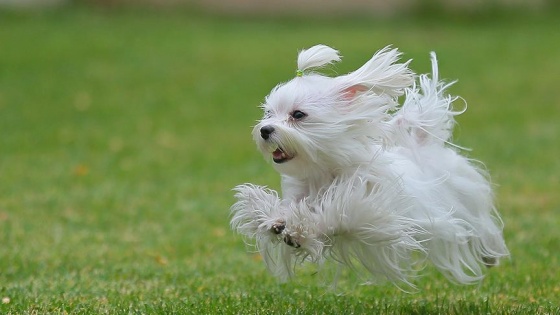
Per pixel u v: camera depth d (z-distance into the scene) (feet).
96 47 102.78
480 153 62.90
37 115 76.33
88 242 40.01
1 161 60.80
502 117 76.79
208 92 85.87
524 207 47.62
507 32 119.55
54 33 109.29
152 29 115.55
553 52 105.60
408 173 26.21
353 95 25.13
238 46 106.63
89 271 34.37
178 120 75.82
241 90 86.74
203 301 28.37
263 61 98.73
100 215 46.01
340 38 112.27
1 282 32.55
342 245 24.76
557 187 52.70
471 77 92.84
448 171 27.53
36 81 87.76
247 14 133.18
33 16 119.75
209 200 50.01
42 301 28.71
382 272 25.04
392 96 25.48
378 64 25.13
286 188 26.07
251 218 25.30
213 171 58.34
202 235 41.78
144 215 46.14
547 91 87.10
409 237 24.70
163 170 58.65
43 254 37.29
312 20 130.31
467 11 129.90
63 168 58.80
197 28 118.32
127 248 38.93
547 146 65.31
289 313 26.89
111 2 130.52
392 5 133.69
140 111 78.64
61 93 84.02
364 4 134.72
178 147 66.23
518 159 60.90
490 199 29.45
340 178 25.11
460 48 107.14
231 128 73.26
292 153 24.79
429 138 28.14
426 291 31.19
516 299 29.45
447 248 26.66
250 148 66.03
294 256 26.12
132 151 64.75
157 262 36.29
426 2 130.52
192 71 93.76
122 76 91.09
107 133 70.69
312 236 24.03
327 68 30.66
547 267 34.37
